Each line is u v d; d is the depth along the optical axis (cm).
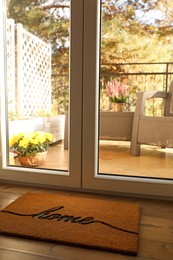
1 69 161
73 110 147
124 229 102
